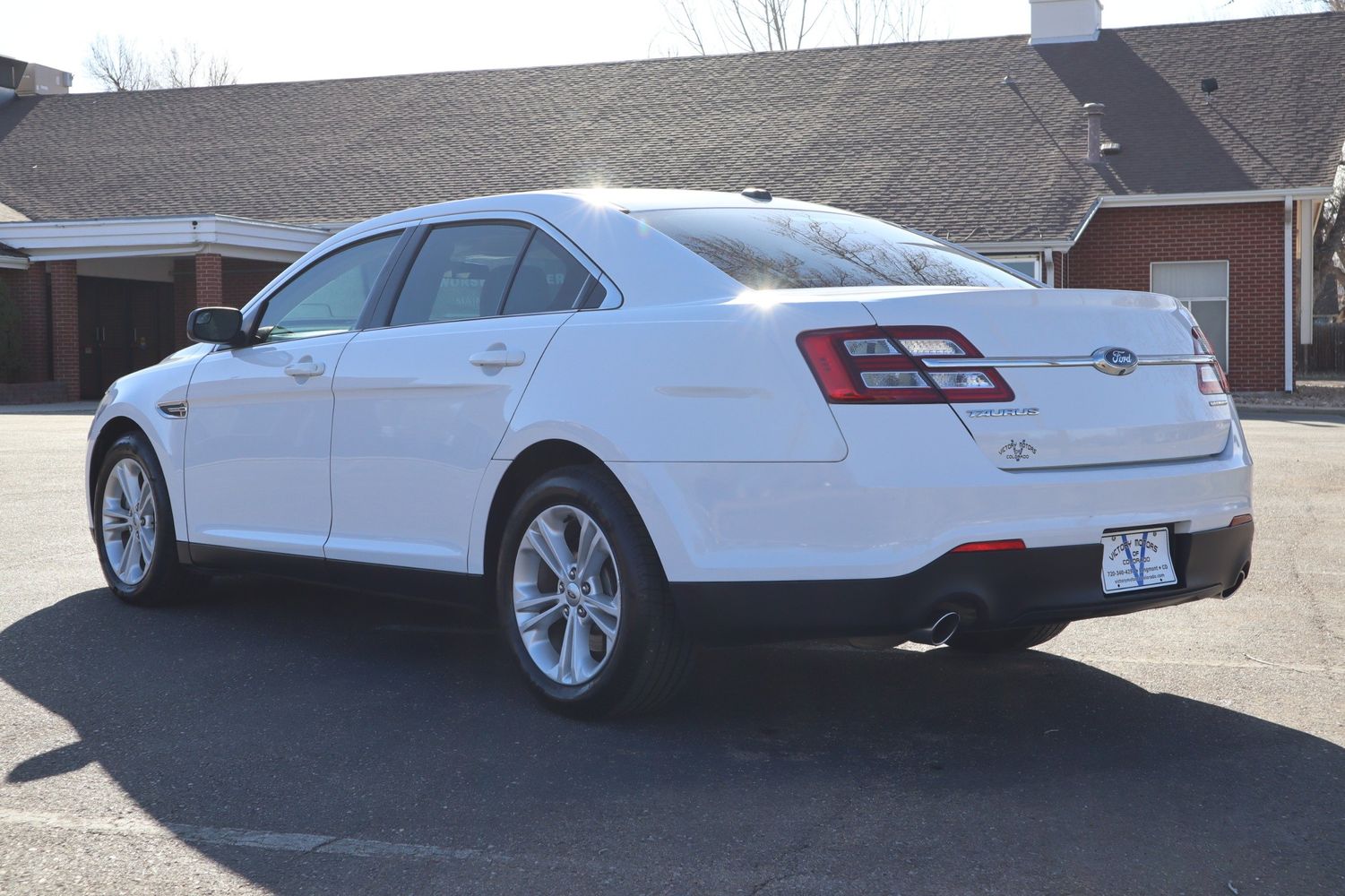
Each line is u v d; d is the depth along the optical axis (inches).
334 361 183.5
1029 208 843.4
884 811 126.4
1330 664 181.8
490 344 163.9
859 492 133.3
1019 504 135.1
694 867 113.2
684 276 153.4
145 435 218.4
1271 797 129.6
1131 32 1044.5
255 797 131.8
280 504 192.4
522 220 172.7
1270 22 1013.2
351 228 198.8
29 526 306.2
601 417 149.3
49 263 903.7
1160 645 194.5
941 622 134.8
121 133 1162.6
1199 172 858.8
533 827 123.0
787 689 172.1
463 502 165.3
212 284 840.9
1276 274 847.7
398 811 127.6
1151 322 151.2
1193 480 147.6
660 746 146.9
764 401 138.4
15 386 864.9
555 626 170.6
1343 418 697.0
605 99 1107.3
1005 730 153.2
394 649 193.2
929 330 136.0
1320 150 856.3
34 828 123.8
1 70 1240.2
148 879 112.1
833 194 900.6
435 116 1125.1
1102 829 121.4
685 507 142.3
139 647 193.3
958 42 1088.2
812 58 1112.8
